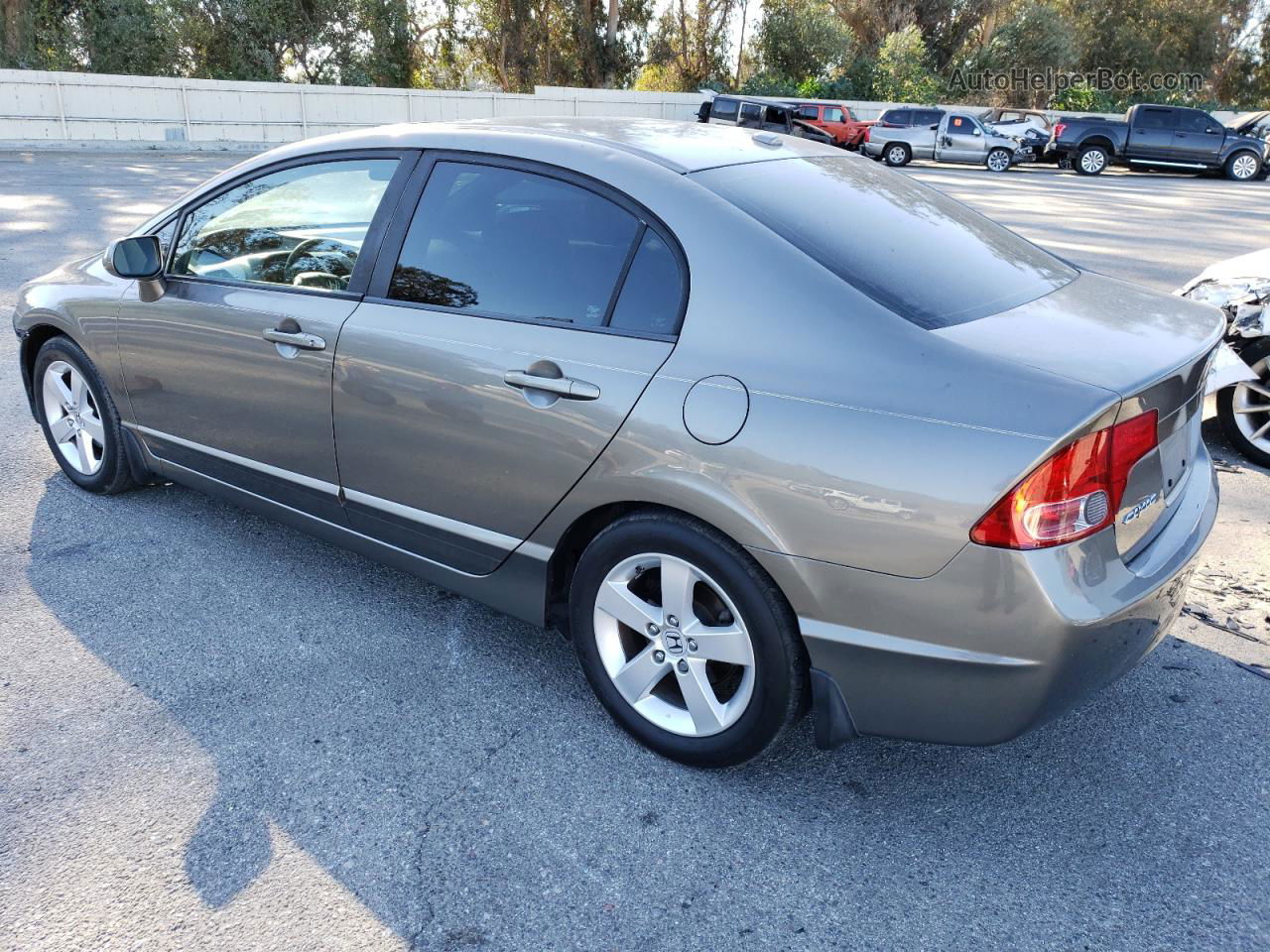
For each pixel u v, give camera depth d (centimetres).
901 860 240
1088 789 267
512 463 274
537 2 3531
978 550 209
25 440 502
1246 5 4206
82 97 2272
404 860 236
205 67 2916
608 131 302
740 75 3822
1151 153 2506
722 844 244
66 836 239
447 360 283
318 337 314
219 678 307
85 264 428
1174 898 229
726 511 235
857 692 233
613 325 259
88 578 366
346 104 2617
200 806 251
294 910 220
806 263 242
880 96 3462
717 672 274
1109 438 212
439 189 301
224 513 425
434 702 299
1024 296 263
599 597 273
